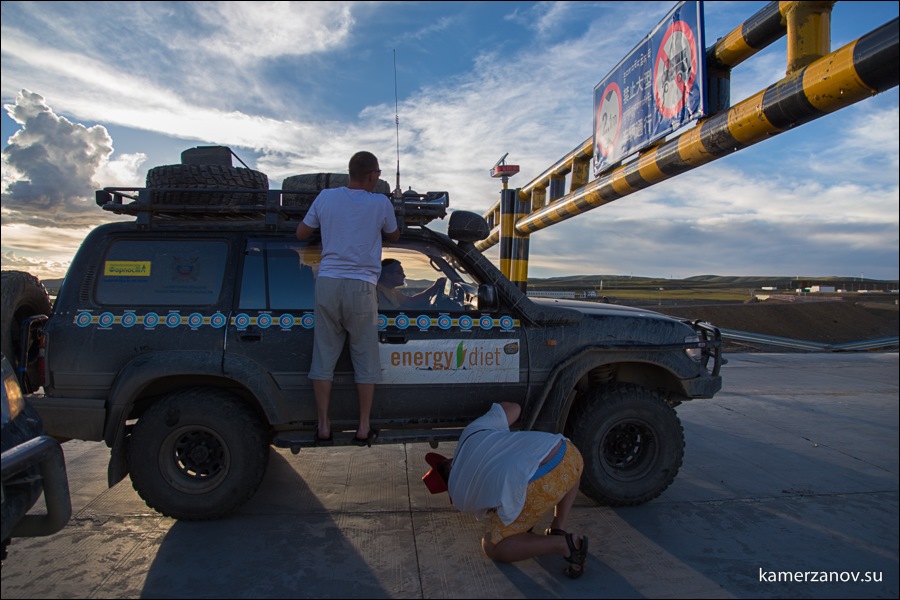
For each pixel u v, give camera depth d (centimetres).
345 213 359
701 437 586
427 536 363
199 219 400
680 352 418
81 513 388
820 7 402
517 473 312
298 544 350
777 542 359
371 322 366
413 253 411
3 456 236
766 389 827
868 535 370
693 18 495
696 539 362
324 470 480
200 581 307
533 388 400
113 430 358
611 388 405
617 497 401
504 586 307
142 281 381
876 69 331
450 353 391
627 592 302
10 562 323
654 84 566
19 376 369
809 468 496
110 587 300
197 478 371
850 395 793
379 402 388
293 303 386
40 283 392
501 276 406
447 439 375
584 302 488
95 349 366
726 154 481
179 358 362
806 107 386
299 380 377
